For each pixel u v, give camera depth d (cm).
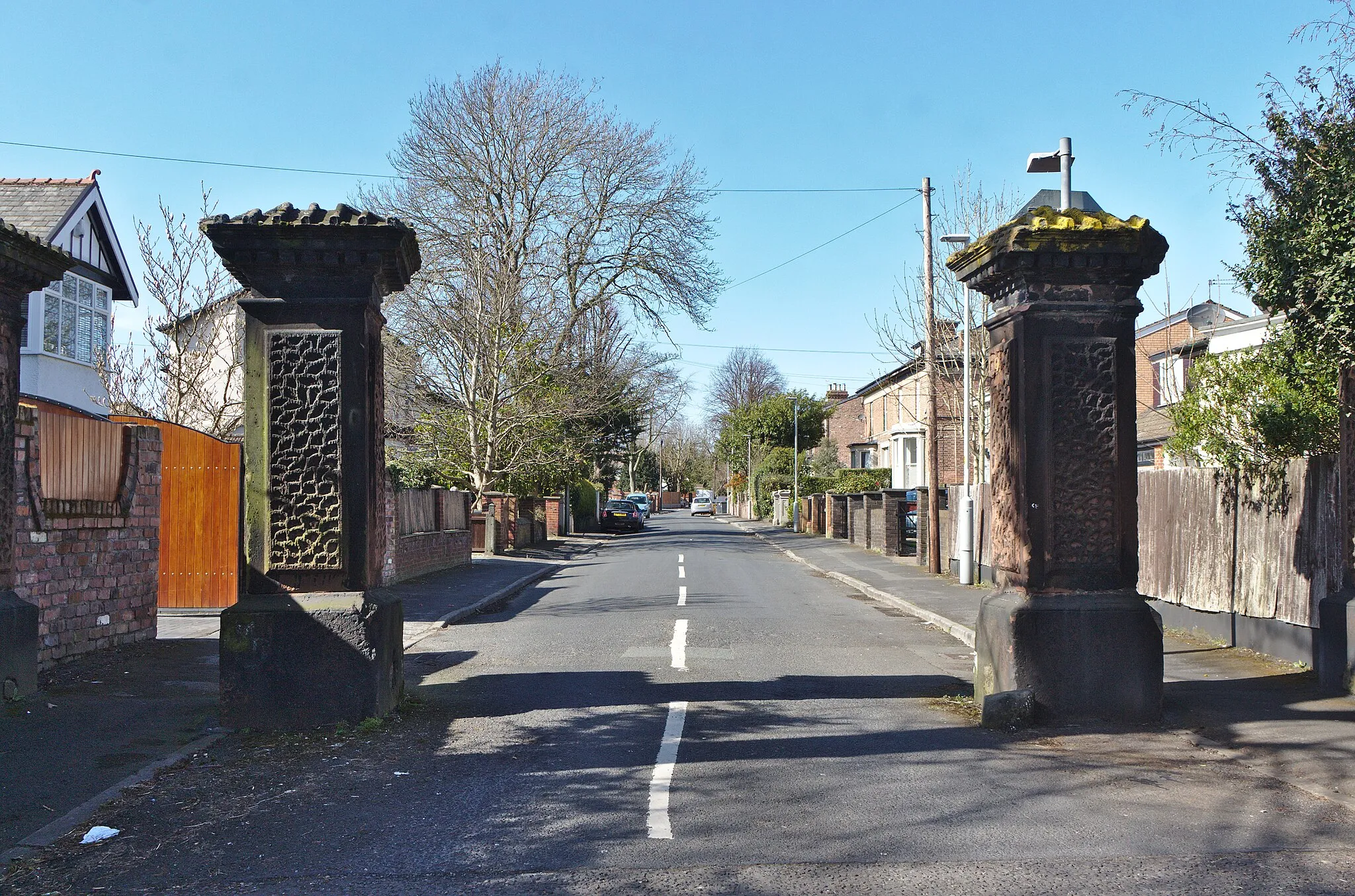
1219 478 1162
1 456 846
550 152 3631
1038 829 550
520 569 2538
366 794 622
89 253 2369
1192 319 1855
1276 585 1043
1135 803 599
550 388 3234
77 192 2305
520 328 3105
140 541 1178
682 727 794
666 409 4859
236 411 2089
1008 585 848
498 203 3634
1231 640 1147
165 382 1823
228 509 1491
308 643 784
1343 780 637
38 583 965
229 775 666
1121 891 462
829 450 7094
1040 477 813
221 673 781
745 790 626
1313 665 976
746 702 895
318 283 803
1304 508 988
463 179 3569
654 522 7388
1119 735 764
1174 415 1305
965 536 2025
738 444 8562
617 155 3828
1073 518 814
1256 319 1797
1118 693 795
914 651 1213
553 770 671
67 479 1023
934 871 489
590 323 3897
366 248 792
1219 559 1162
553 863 503
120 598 1133
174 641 1199
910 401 5025
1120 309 819
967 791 624
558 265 3769
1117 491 816
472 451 3088
